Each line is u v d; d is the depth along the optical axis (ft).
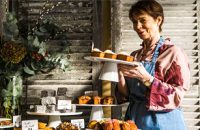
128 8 7.14
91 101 6.70
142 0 5.75
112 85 7.27
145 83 5.35
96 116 6.73
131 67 5.36
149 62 5.64
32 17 7.17
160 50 5.64
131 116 5.71
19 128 6.19
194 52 7.07
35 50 6.40
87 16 7.28
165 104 5.29
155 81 5.31
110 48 7.45
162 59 5.55
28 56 6.48
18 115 6.33
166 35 7.11
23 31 6.97
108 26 7.47
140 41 7.13
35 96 7.09
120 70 5.57
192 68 7.05
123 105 7.00
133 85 5.76
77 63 7.23
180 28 7.13
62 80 7.18
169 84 5.41
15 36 6.48
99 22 7.39
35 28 6.88
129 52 7.09
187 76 5.40
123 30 7.11
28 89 7.09
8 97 6.36
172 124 5.39
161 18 5.66
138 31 5.60
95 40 7.28
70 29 7.24
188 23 7.13
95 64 7.22
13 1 7.27
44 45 6.47
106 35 7.48
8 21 6.48
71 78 7.20
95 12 7.29
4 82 6.39
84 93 7.14
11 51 6.04
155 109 5.31
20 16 7.19
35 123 6.14
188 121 6.93
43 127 6.27
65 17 7.24
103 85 7.28
